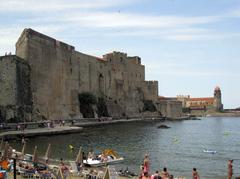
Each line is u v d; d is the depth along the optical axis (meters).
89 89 147.00
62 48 124.12
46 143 65.81
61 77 122.06
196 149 68.25
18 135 70.25
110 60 168.50
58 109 117.81
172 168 47.31
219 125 160.88
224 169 47.31
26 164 33.47
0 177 27.02
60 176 27.61
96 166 41.97
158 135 95.12
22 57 104.62
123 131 102.44
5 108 89.06
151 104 192.88
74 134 86.88
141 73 190.50
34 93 103.19
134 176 37.75
